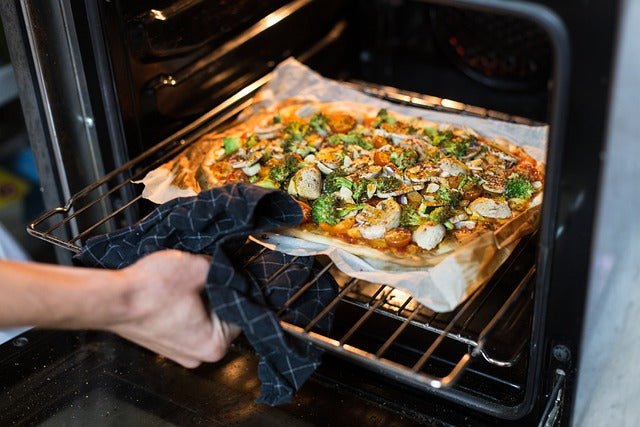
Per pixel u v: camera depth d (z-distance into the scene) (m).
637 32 1.47
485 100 1.42
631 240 1.26
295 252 0.96
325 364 0.96
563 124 0.68
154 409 0.92
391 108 1.28
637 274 1.20
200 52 1.16
